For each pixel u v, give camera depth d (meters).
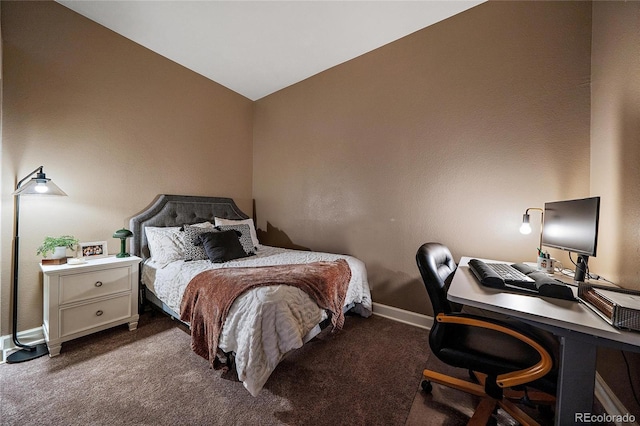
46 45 2.01
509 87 1.96
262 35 2.44
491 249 2.03
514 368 1.03
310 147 3.16
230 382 1.53
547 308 0.95
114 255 2.36
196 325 1.63
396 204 2.50
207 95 3.20
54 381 1.51
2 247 1.82
